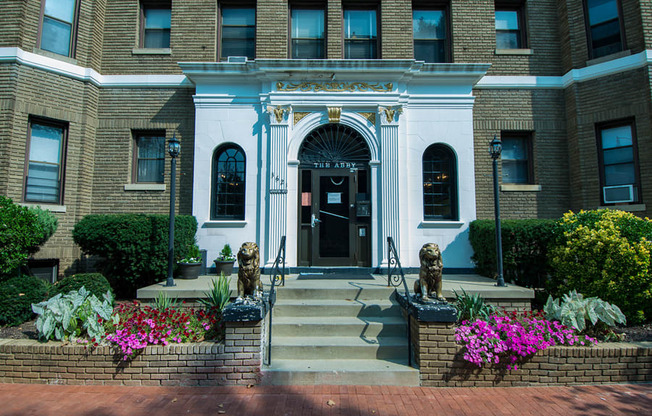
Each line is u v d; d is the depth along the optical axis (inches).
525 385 178.5
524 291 233.9
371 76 333.4
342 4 368.2
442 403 159.9
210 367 178.9
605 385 178.4
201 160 335.9
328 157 339.9
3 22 311.9
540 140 360.2
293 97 331.6
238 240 327.9
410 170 335.0
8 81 305.3
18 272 279.7
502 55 365.7
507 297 233.8
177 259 287.7
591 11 351.9
